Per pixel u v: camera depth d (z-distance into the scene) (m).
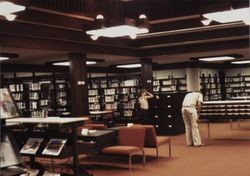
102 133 6.80
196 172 6.34
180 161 7.33
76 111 10.65
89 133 6.76
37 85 13.64
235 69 21.03
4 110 3.21
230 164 6.85
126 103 15.12
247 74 20.67
